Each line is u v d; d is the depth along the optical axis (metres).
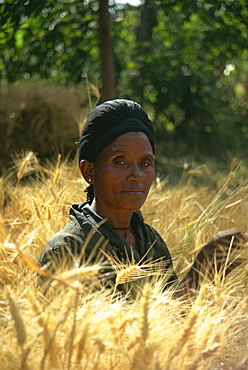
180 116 9.32
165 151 8.63
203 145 9.07
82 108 6.19
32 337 1.29
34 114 5.57
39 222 2.42
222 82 9.66
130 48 9.23
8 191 2.95
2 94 5.60
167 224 2.69
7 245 1.09
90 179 1.81
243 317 1.55
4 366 1.17
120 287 1.66
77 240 1.70
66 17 6.42
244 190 2.62
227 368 1.32
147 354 1.16
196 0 5.78
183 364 1.24
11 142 5.55
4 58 6.81
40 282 1.61
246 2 5.57
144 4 8.67
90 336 1.20
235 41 6.59
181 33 8.49
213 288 1.67
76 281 1.18
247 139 9.45
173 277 1.94
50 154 5.64
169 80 8.98
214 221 2.64
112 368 1.24
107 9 5.46
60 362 1.21
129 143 1.72
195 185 4.66
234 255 1.85
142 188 1.74
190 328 1.21
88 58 7.41
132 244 1.85
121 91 9.00
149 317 1.27
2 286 1.83
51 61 7.06
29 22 5.88
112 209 1.78
